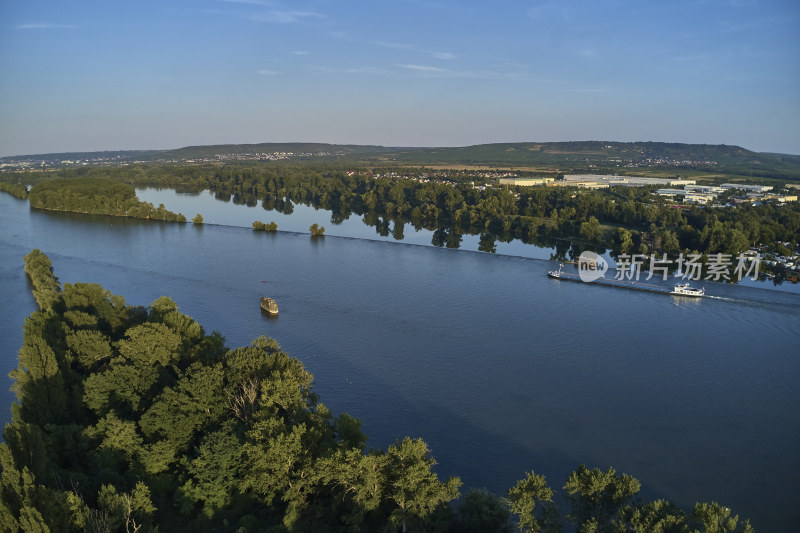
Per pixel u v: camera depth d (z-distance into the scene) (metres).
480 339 197.75
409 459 92.44
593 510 87.25
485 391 158.38
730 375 172.75
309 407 120.12
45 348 121.06
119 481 95.81
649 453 130.88
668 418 146.75
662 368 177.00
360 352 183.12
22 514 74.69
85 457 104.62
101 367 140.00
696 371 175.38
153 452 101.00
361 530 90.44
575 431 139.25
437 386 160.50
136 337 135.88
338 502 93.75
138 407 118.38
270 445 93.06
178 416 107.12
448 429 138.38
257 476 94.44
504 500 94.56
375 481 90.62
